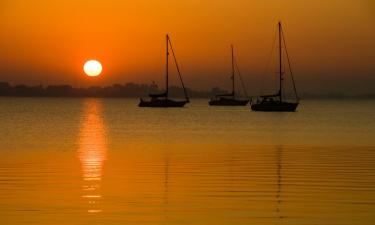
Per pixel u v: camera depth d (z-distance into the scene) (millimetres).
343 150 38781
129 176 25828
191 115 105250
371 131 62469
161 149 40031
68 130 63438
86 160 32375
